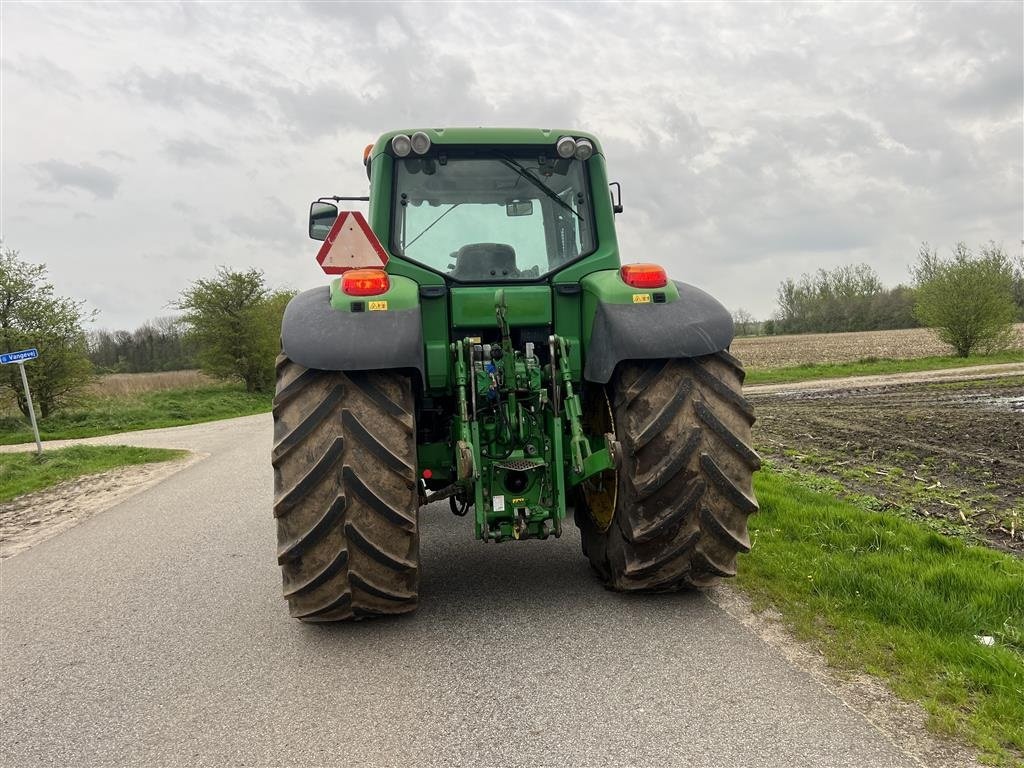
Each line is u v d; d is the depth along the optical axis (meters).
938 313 28.47
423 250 3.82
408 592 3.18
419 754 2.30
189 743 2.46
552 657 2.96
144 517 6.93
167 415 25.98
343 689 2.80
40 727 2.65
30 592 4.55
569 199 3.93
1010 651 2.80
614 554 3.49
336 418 3.07
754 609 3.36
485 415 3.48
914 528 4.40
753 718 2.40
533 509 3.37
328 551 3.06
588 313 3.63
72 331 24.92
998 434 8.93
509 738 2.36
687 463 3.16
